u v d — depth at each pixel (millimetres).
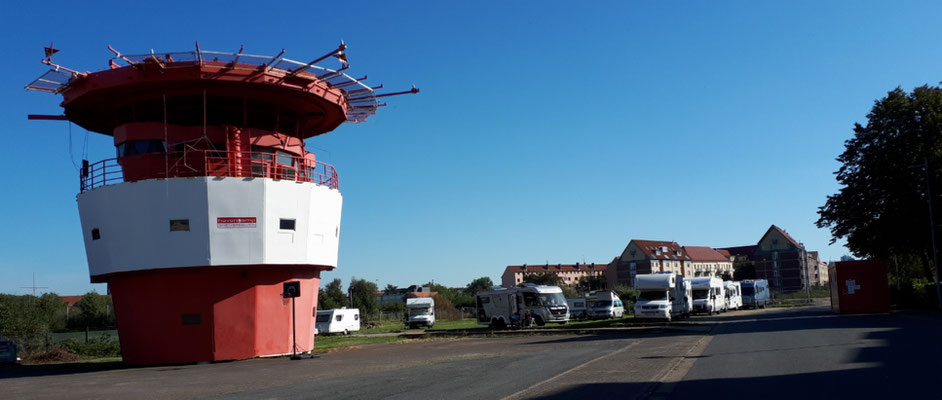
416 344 31469
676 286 44656
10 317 38000
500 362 18297
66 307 75938
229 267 23547
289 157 26750
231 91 24797
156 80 23375
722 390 11148
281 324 25047
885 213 46375
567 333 34531
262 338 24359
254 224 23781
